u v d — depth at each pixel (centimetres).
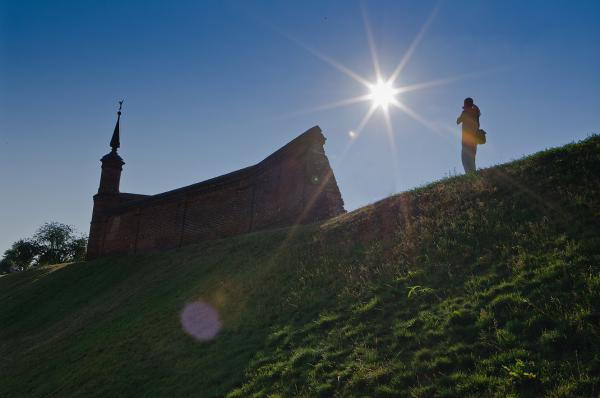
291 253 1445
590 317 621
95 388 1093
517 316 684
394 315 845
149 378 1031
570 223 886
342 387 707
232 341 1045
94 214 3272
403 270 1007
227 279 1488
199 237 2503
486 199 1139
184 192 2661
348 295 1010
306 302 1078
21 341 1866
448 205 1212
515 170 1219
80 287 2417
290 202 2111
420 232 1141
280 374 818
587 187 986
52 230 7944
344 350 801
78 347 1450
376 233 1272
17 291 2778
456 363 645
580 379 529
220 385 866
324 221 1661
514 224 972
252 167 2350
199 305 1364
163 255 2352
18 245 7825
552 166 1145
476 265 889
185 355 1072
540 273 770
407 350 723
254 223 2247
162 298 1591
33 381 1322
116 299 1889
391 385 656
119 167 3472
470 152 1444
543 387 543
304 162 2111
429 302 838
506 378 575
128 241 2930
